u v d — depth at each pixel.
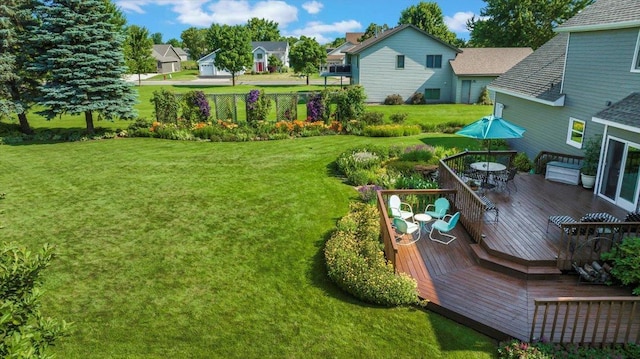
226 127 24.05
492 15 49.69
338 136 23.98
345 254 9.01
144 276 9.10
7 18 21.59
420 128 25.34
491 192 12.79
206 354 6.79
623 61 12.00
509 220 10.62
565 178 13.67
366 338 7.10
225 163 18.25
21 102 22.84
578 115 14.27
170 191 14.59
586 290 8.02
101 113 22.83
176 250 10.29
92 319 7.63
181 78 67.94
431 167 15.64
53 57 21.97
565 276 8.45
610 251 8.21
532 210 11.30
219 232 11.31
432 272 8.86
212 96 25.47
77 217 12.30
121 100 23.23
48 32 21.77
